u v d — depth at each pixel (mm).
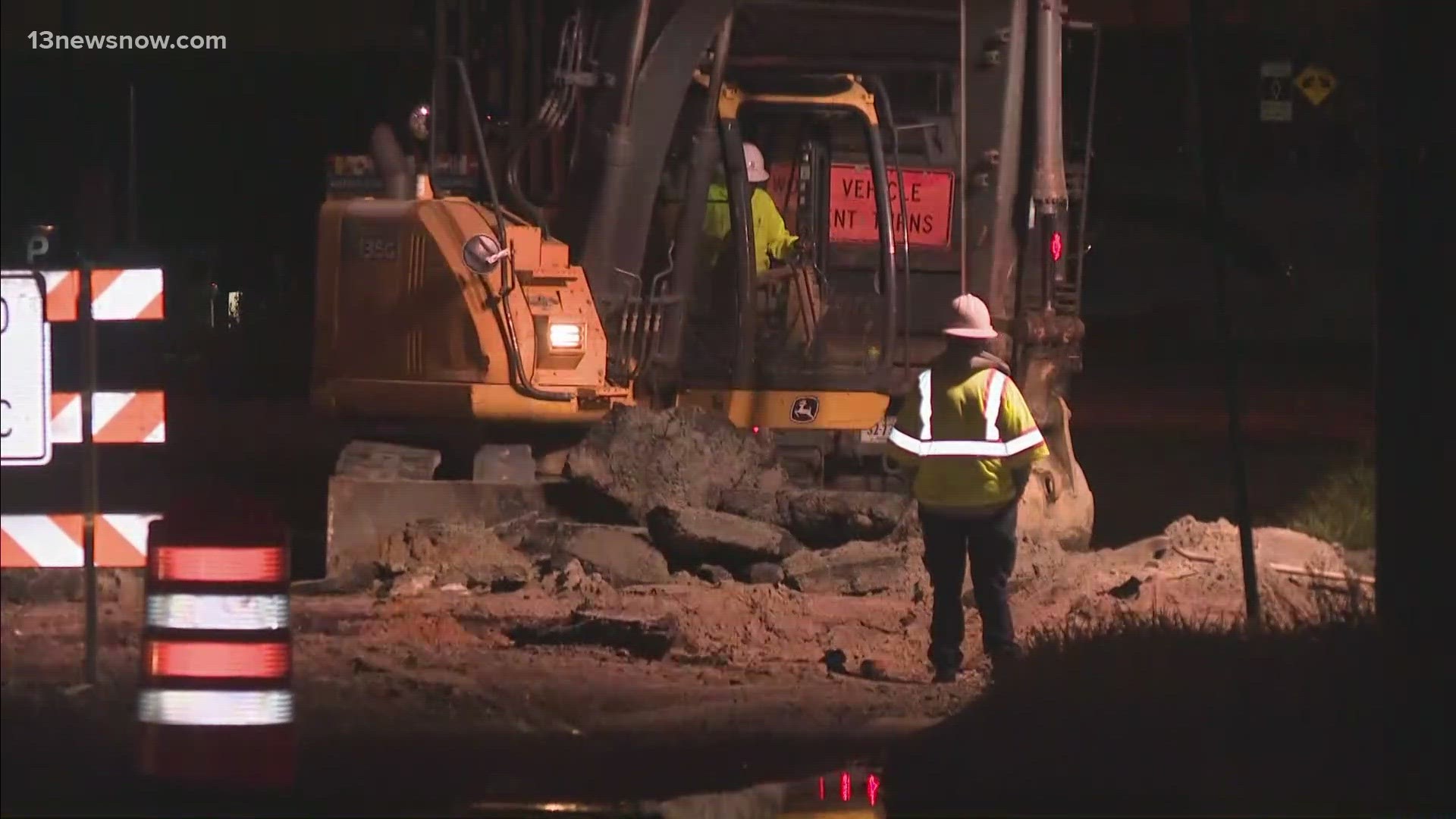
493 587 50281
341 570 51188
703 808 31891
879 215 57250
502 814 31156
